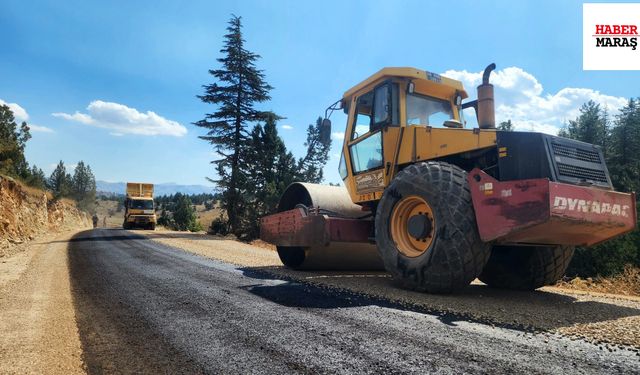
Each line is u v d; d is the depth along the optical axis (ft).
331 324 10.10
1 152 78.89
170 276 19.79
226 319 10.96
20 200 64.69
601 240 14.35
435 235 14.14
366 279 18.47
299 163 88.02
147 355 8.47
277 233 24.67
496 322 10.19
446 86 19.40
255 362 7.72
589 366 7.13
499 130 14.44
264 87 85.61
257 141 83.97
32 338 9.83
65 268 23.43
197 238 58.39
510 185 12.66
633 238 29.22
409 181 15.55
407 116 18.60
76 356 8.51
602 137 75.15
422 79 18.53
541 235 12.99
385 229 16.42
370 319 10.53
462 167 16.43
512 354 7.76
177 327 10.41
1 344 9.36
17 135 92.79
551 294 15.60
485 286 17.99
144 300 14.01
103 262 26.48
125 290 16.07
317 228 19.98
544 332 9.31
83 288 16.72
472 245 13.44
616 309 12.12
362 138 20.51
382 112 19.04
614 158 74.49
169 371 7.56
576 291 17.78
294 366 7.41
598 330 9.46
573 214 12.16
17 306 13.39
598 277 28.09
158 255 31.42
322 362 7.54
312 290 15.10
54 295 15.28
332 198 23.02
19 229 58.49
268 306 12.36
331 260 22.36
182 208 148.87
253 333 9.55
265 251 40.57
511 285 17.28
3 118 90.27
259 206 80.33
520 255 16.93
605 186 14.15
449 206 13.87
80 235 63.52
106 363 8.09
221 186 82.02
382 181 18.80
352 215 22.33
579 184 13.24
